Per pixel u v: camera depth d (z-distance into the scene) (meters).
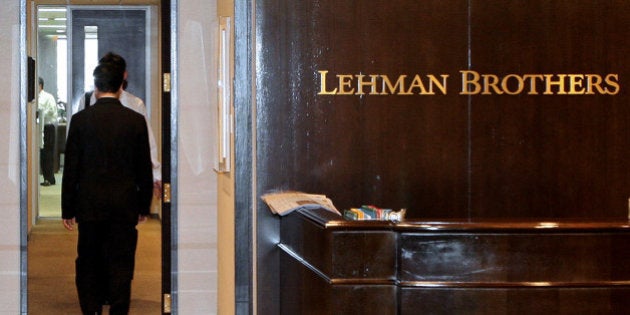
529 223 4.30
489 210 5.50
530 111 5.50
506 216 5.51
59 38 10.75
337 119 5.41
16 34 5.68
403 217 4.90
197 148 6.24
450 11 5.45
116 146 5.98
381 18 5.42
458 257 4.24
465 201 5.49
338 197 5.42
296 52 5.37
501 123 5.49
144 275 8.55
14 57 5.68
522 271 4.27
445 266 4.24
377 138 5.44
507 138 5.50
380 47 5.42
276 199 5.18
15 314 5.70
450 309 4.24
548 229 4.27
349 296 4.19
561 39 5.50
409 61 5.45
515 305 4.26
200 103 6.22
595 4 5.50
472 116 5.48
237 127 5.36
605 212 5.55
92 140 5.95
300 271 4.79
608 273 4.30
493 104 5.48
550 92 5.50
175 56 6.17
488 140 5.49
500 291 4.25
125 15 10.67
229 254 5.58
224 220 5.91
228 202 5.66
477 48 5.47
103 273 6.15
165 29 6.19
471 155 5.48
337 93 5.40
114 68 5.98
